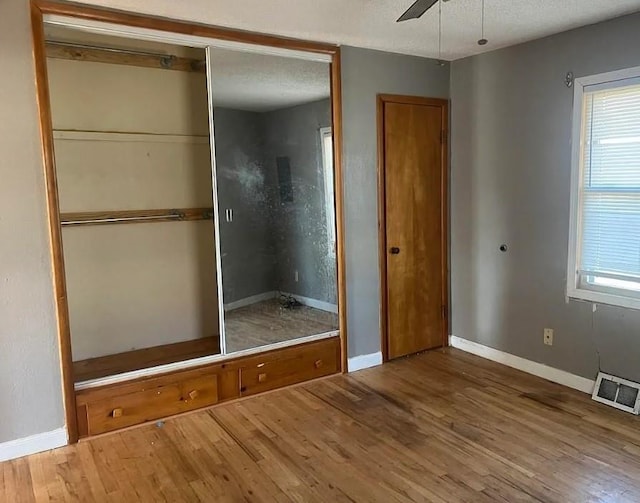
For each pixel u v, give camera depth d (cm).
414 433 307
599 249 348
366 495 248
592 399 347
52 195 284
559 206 366
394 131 411
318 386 380
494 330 424
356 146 393
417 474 264
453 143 441
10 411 284
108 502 248
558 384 375
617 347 339
